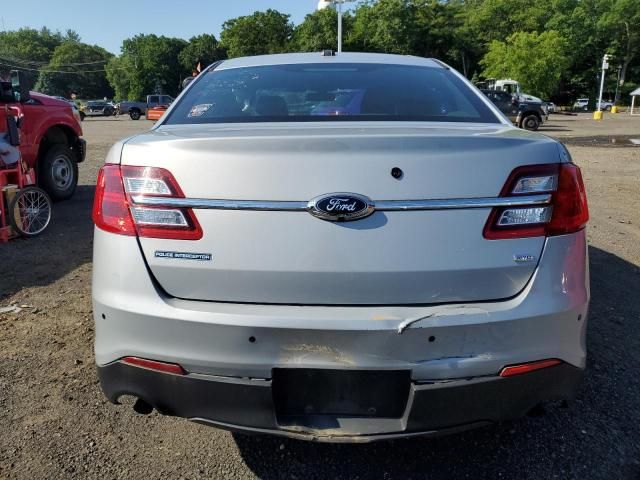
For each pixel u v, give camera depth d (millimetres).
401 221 1936
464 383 1973
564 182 2064
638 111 68000
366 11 68625
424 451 2570
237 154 1966
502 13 72812
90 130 27844
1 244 5926
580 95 80562
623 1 74562
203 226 1982
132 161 2074
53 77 124250
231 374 1998
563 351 2061
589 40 73562
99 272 2133
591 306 4211
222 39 71938
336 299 1967
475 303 1993
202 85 3057
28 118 7359
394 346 1935
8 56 129125
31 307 4199
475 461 2502
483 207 1966
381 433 2010
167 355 2025
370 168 1938
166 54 100750
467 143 1990
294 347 1952
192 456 2533
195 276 2010
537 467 2461
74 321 3949
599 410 2877
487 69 55531
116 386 2150
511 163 1996
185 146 2008
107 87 131875
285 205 1937
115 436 2664
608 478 2395
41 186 8000
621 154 15625
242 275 1978
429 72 3191
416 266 1948
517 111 26000
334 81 3000
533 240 2016
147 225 2031
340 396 2016
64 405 2908
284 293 1975
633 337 3688
